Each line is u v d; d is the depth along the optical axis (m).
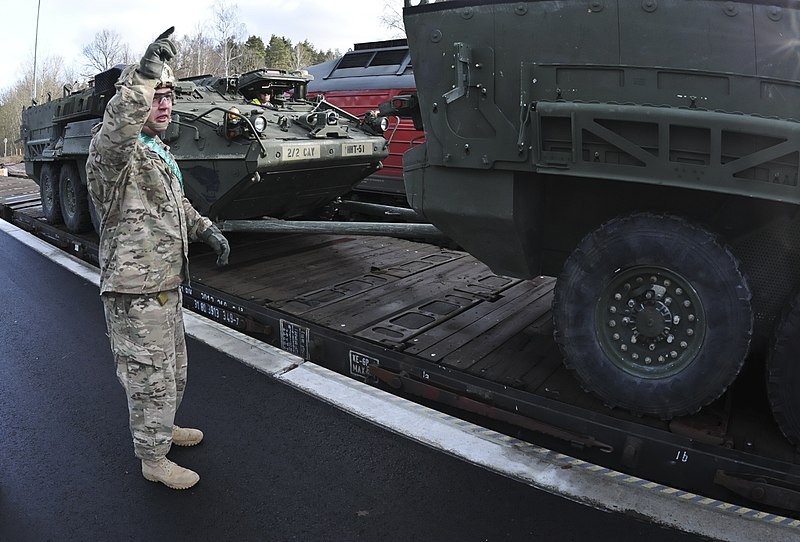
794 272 3.19
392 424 3.45
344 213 9.51
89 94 7.42
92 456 3.21
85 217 7.71
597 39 2.92
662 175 2.85
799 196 2.68
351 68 10.67
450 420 3.49
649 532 2.61
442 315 4.63
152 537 2.61
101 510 2.78
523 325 4.42
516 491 2.89
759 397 3.40
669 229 2.96
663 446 2.91
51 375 4.19
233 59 51.19
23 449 3.27
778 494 2.65
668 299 3.05
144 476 3.00
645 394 3.10
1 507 2.80
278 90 7.63
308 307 4.86
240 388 3.91
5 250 7.96
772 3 2.63
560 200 3.65
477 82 3.21
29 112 9.63
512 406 3.33
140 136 2.68
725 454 2.78
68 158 7.65
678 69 2.80
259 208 6.55
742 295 2.84
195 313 5.34
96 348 4.68
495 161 3.23
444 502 2.83
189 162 6.02
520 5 3.04
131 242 2.65
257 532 2.64
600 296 3.17
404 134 9.33
